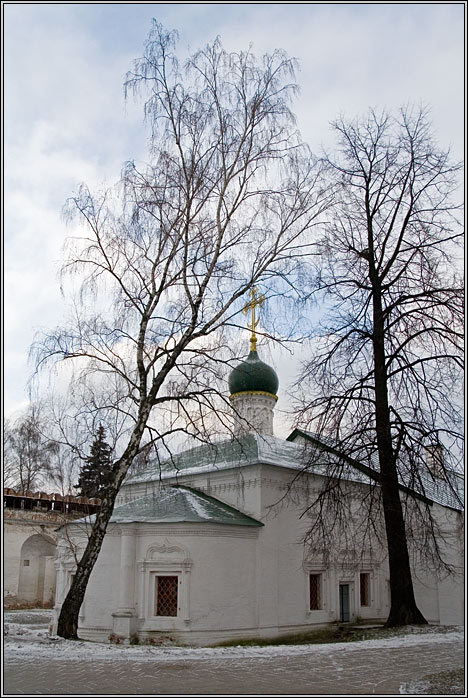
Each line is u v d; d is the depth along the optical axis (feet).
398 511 74.49
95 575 82.02
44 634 61.72
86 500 144.36
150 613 78.64
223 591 80.64
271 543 88.53
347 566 100.83
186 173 66.03
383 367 76.74
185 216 66.18
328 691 34.50
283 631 86.43
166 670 40.91
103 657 46.03
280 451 100.32
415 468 73.56
